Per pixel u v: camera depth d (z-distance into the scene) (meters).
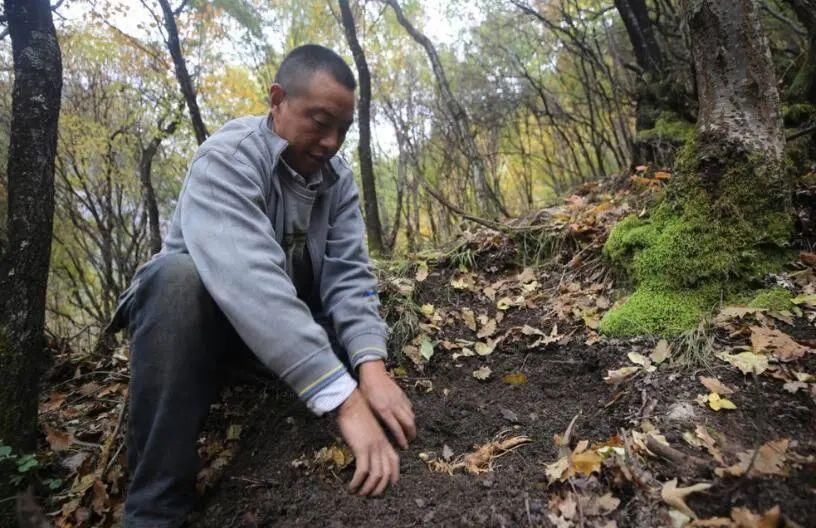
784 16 4.04
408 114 6.67
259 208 1.30
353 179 1.78
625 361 1.62
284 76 1.36
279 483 1.33
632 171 3.57
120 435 1.77
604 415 1.42
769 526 0.93
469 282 2.44
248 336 1.14
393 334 2.03
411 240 4.52
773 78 1.80
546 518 1.07
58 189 7.65
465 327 2.13
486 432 1.47
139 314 1.26
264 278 1.17
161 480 1.21
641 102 3.72
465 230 3.34
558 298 2.15
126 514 1.20
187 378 1.21
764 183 1.74
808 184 2.00
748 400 1.31
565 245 2.49
